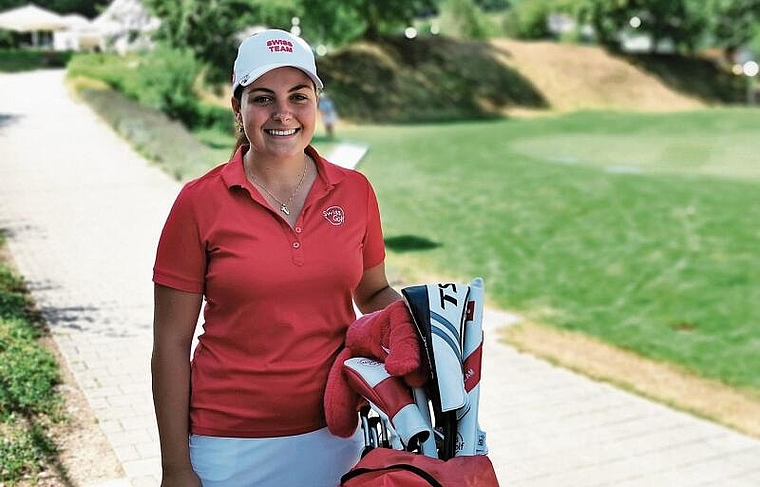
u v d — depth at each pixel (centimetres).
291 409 236
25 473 453
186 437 236
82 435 512
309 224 232
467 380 228
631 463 571
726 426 654
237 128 244
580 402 681
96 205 1298
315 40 4222
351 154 829
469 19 6812
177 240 230
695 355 852
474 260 1218
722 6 5416
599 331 920
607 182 1883
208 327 238
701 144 2897
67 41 5125
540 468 552
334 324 239
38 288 848
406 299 231
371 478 216
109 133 2053
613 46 5422
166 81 2619
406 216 1511
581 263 1212
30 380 566
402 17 4591
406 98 4247
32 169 1587
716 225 1450
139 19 3816
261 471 238
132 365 640
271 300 229
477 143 2819
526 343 843
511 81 4703
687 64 5416
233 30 2678
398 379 228
